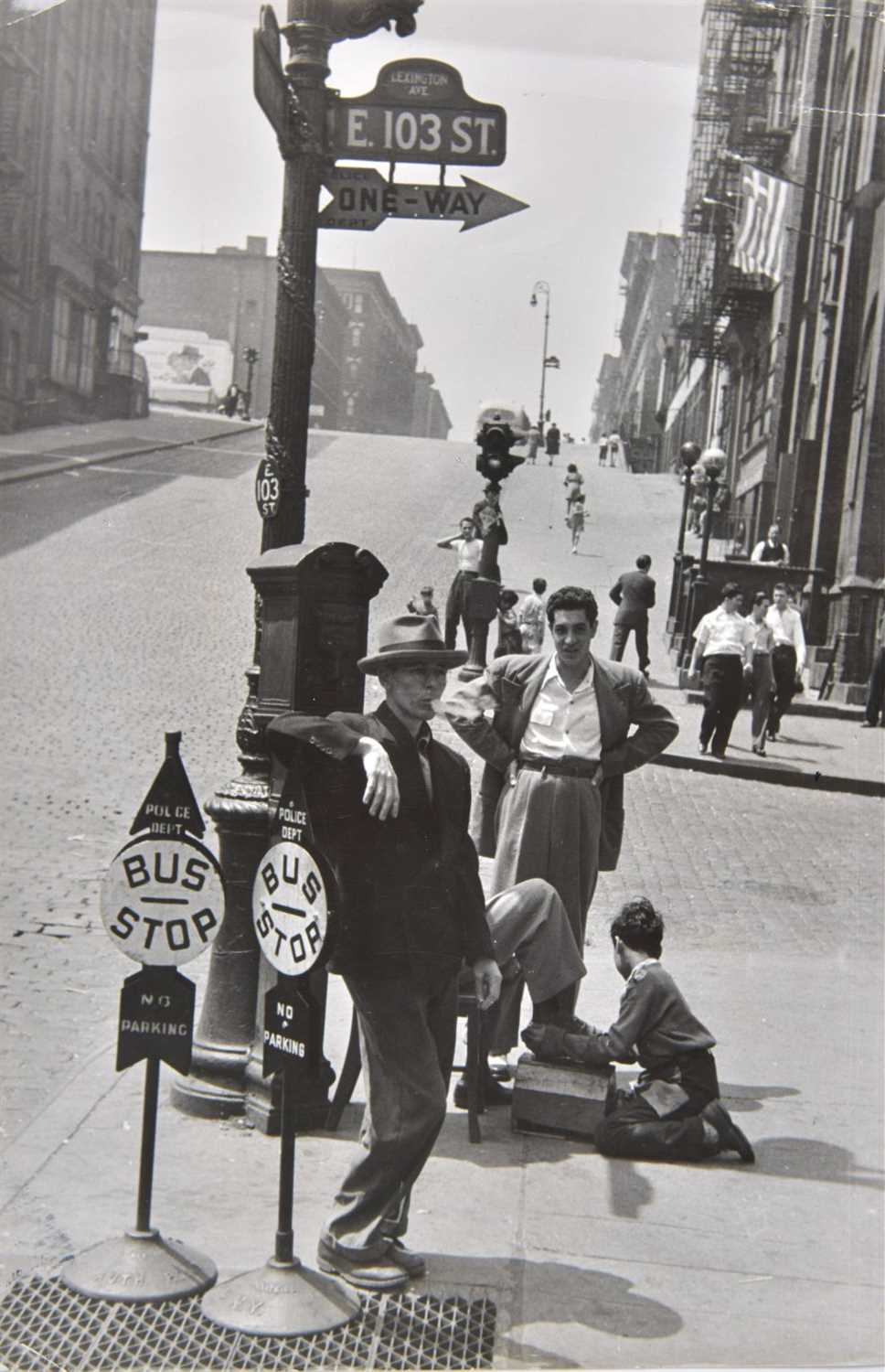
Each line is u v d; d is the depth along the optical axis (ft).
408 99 17.04
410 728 11.91
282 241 16.08
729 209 83.97
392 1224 11.91
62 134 83.35
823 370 73.72
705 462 64.95
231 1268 11.84
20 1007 19.24
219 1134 14.92
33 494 84.17
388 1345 10.83
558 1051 15.81
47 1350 10.57
